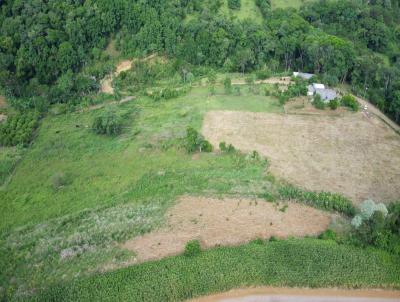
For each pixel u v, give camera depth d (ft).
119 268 214.07
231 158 301.02
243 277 205.05
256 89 395.34
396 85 376.27
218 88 405.39
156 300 196.54
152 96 390.83
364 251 217.36
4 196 274.57
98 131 339.36
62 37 410.31
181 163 297.94
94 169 296.92
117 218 247.70
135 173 290.15
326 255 214.69
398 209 228.84
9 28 403.34
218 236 231.71
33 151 319.68
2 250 230.48
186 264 211.61
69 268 216.13
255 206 252.42
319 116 352.90
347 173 285.23
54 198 270.67
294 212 248.11
